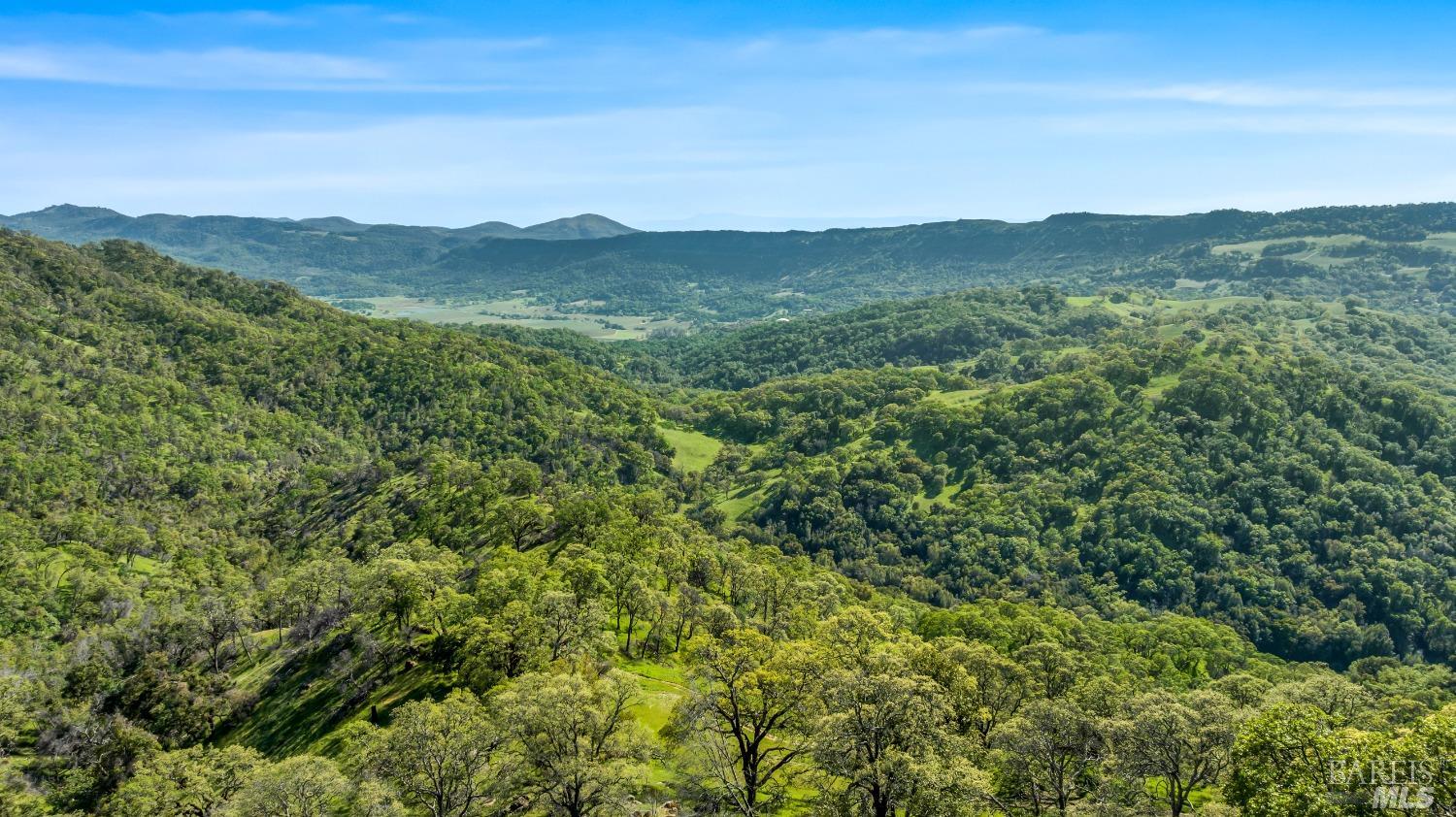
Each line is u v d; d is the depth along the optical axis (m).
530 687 50.03
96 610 119.62
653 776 53.41
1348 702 62.28
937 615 102.81
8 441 154.88
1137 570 162.88
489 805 48.28
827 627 63.81
